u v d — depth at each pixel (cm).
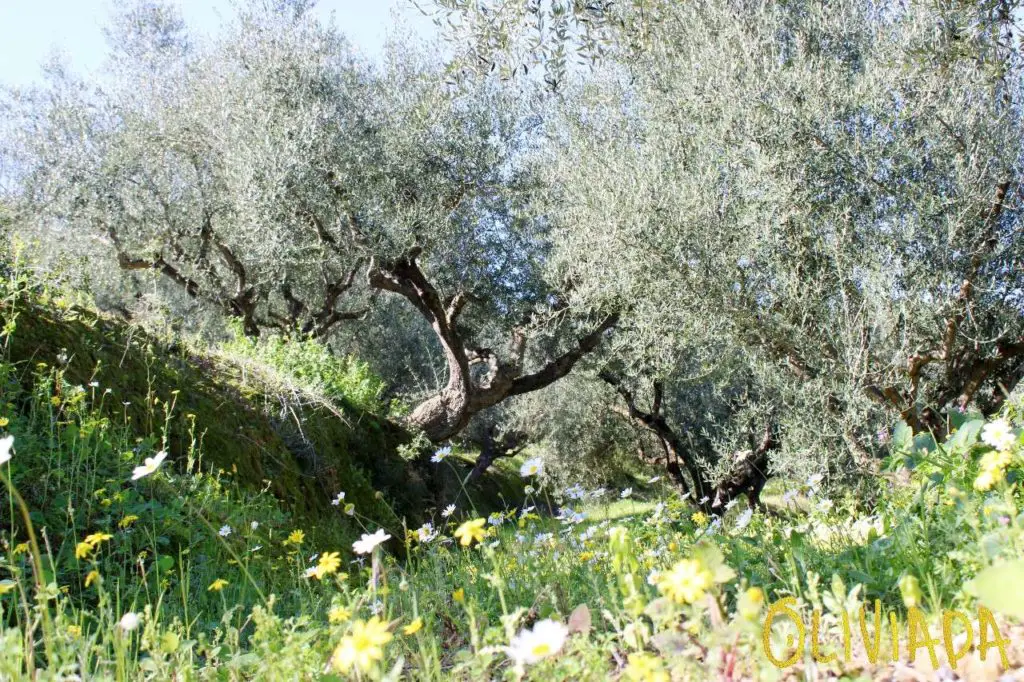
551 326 1180
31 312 495
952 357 695
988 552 179
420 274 1166
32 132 1377
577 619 149
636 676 126
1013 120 659
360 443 819
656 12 486
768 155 688
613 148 956
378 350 1691
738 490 1173
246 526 441
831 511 350
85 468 391
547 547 318
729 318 733
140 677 177
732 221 757
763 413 1092
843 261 679
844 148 663
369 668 124
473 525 154
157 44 1598
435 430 1230
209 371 681
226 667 180
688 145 812
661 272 766
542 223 1231
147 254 1227
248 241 1216
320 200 1105
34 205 1308
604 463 1542
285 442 664
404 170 1105
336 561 190
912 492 288
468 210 1195
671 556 279
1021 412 311
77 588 307
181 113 1340
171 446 520
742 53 732
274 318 1505
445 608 239
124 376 531
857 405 696
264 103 1147
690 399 1440
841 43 756
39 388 409
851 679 140
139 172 1332
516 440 1652
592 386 1464
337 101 1173
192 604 306
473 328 1326
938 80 618
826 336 710
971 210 645
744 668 140
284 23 1270
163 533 377
